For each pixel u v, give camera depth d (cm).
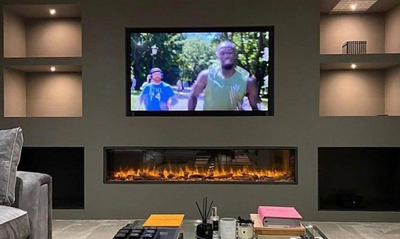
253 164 417
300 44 400
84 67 409
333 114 445
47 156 457
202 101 411
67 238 341
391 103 425
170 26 407
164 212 406
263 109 408
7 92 418
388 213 395
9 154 233
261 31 407
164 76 413
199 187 404
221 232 222
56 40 459
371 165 441
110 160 421
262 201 401
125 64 409
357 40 445
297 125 400
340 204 423
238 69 409
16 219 220
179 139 405
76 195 456
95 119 409
